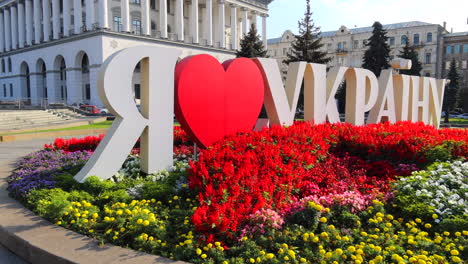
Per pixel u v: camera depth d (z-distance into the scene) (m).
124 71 5.79
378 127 8.87
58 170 6.68
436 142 6.95
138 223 3.85
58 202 4.43
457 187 5.09
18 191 5.45
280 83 8.69
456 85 45.19
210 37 47.31
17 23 52.09
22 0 49.59
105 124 24.34
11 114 23.55
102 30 36.25
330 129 8.29
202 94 6.82
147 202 4.76
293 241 3.70
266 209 4.30
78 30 40.19
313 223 4.04
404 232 3.97
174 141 9.44
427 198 4.58
